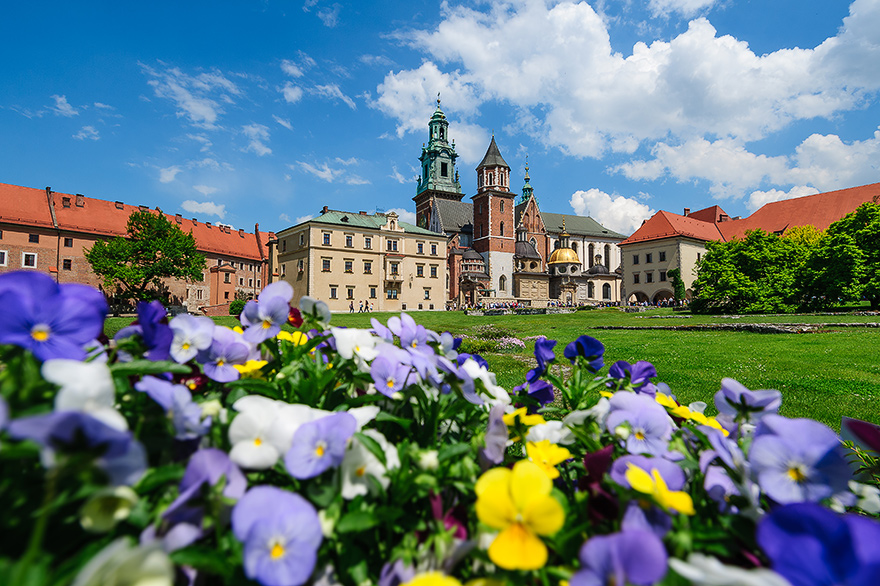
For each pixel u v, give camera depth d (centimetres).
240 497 94
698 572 68
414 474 110
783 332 1964
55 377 81
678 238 6756
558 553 92
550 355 190
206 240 6944
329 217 5794
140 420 98
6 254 4931
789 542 74
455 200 8406
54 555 77
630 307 5450
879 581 65
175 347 134
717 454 116
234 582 84
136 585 66
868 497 130
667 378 812
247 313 149
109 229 5684
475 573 101
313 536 87
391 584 94
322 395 152
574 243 8888
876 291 3597
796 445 102
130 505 83
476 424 154
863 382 770
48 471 71
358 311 5688
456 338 207
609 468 119
